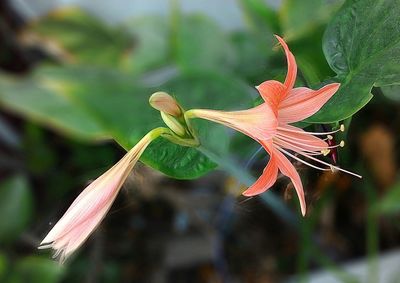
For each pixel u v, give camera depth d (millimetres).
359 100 541
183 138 562
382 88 602
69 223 532
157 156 587
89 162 1063
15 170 1124
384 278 976
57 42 995
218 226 1082
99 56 986
